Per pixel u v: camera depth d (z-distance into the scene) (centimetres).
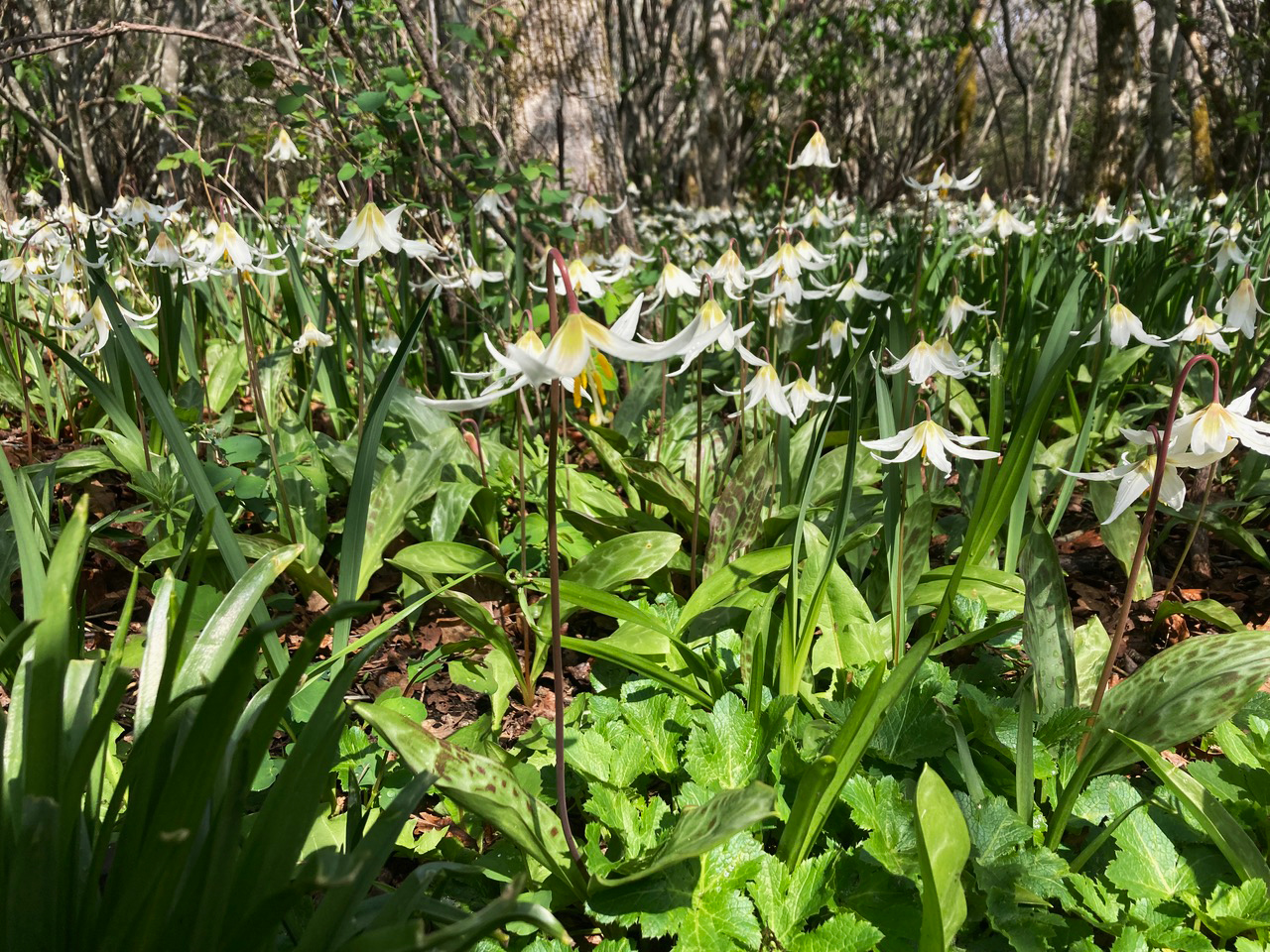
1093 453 359
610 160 631
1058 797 177
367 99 399
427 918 157
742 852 152
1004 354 365
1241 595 285
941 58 2547
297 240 470
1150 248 531
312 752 112
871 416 356
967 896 151
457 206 472
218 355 440
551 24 601
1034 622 191
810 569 221
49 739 104
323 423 438
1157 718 172
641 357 118
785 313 336
